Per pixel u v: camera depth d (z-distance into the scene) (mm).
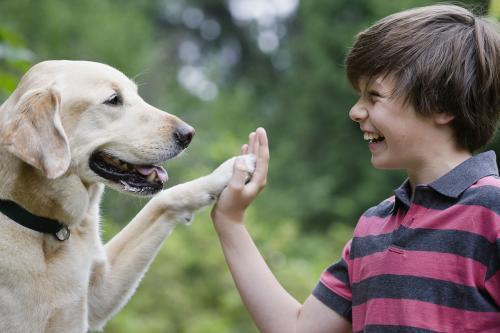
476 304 2369
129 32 18719
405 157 2637
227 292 8930
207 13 35219
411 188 2705
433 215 2498
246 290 2904
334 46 23891
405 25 2658
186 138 3740
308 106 23562
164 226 3613
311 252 13617
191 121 19625
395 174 20391
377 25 2732
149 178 3682
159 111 3768
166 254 8938
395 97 2605
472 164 2537
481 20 2689
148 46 20266
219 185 3516
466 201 2445
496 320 2361
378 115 2637
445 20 2678
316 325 2826
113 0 21453
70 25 16500
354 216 20469
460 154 2637
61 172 3238
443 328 2393
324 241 14453
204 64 29703
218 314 8852
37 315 3242
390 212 2736
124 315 7945
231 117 20016
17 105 3348
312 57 24344
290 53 28891
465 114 2582
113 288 3578
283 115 25641
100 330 3699
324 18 24359
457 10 2721
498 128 2961
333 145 22609
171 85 22609
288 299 2906
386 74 2625
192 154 11805
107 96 3607
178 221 3619
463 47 2598
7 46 3908
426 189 2547
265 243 9477
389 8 21953
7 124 3309
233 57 34625
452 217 2455
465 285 2385
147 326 8133
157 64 22719
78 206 3424
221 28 35125
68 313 3318
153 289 8750
